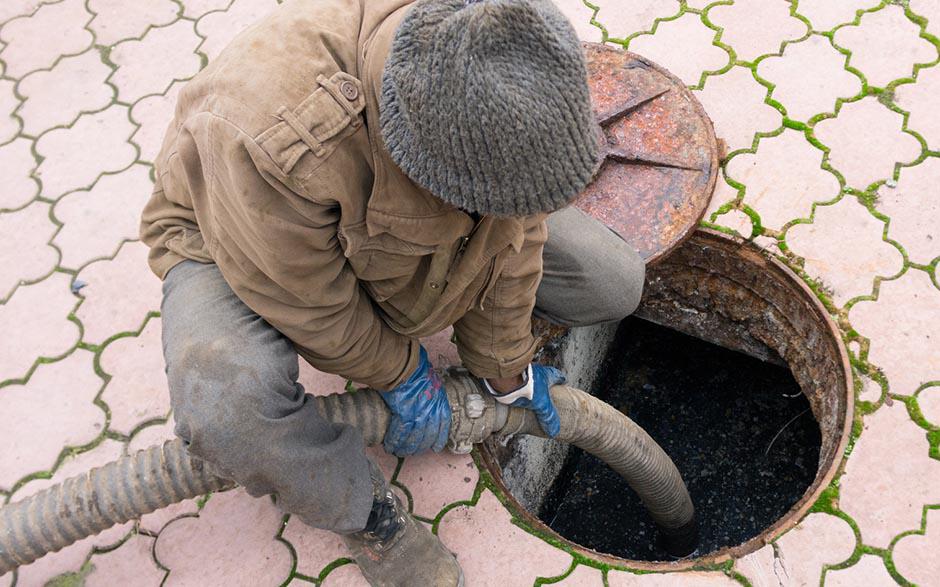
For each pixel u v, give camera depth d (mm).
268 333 1623
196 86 1432
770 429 3146
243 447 1553
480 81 1049
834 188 2486
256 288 1504
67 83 3262
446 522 2082
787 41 2855
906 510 1965
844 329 2244
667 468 2398
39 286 2695
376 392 1965
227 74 1329
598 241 2123
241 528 2125
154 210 1799
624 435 2246
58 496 1855
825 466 2092
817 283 2330
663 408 3336
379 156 1311
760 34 2893
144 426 2352
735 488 3082
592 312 2162
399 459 2197
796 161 2557
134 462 1878
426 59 1092
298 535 2096
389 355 1774
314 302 1497
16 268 2748
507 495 2127
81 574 2104
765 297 2492
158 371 2455
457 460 2180
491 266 1573
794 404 3143
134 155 2996
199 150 1365
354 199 1356
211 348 1557
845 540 1946
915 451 2041
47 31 3463
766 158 2578
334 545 2070
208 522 2145
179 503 2184
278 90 1281
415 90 1107
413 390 1908
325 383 2328
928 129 2566
